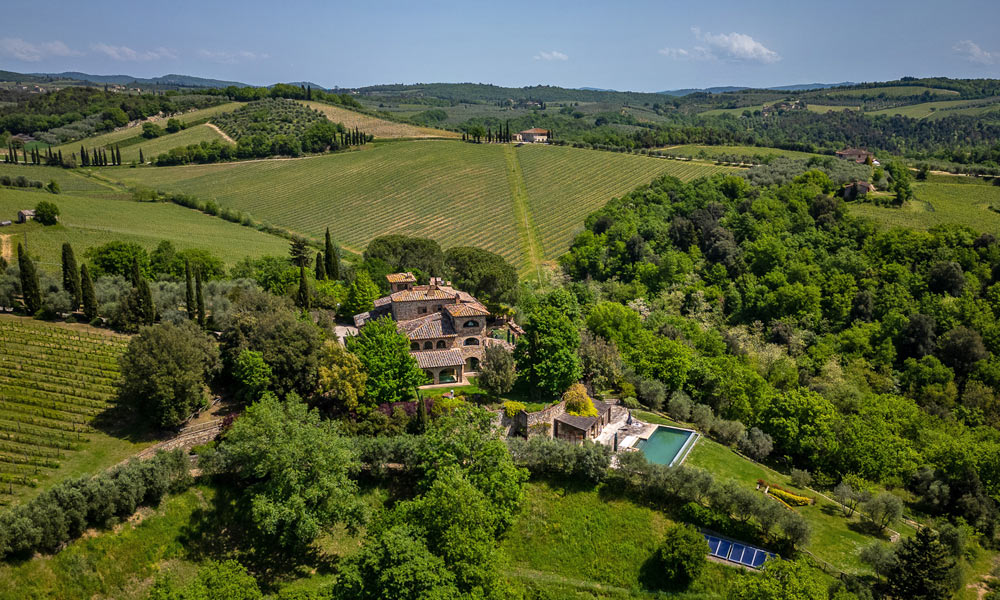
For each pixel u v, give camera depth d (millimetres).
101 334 99062
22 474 64312
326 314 109750
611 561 66062
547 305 112688
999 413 106875
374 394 83500
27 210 170375
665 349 108062
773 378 116312
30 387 80625
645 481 72625
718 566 63750
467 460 70875
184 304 116812
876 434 88188
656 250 168875
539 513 71062
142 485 62656
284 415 68062
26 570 53562
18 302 108188
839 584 59562
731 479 78375
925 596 57469
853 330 127750
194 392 76625
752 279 149375
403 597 51656
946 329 125500
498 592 56219
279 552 65188
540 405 91688
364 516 65375
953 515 81500
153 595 49344
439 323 104812
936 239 144125
